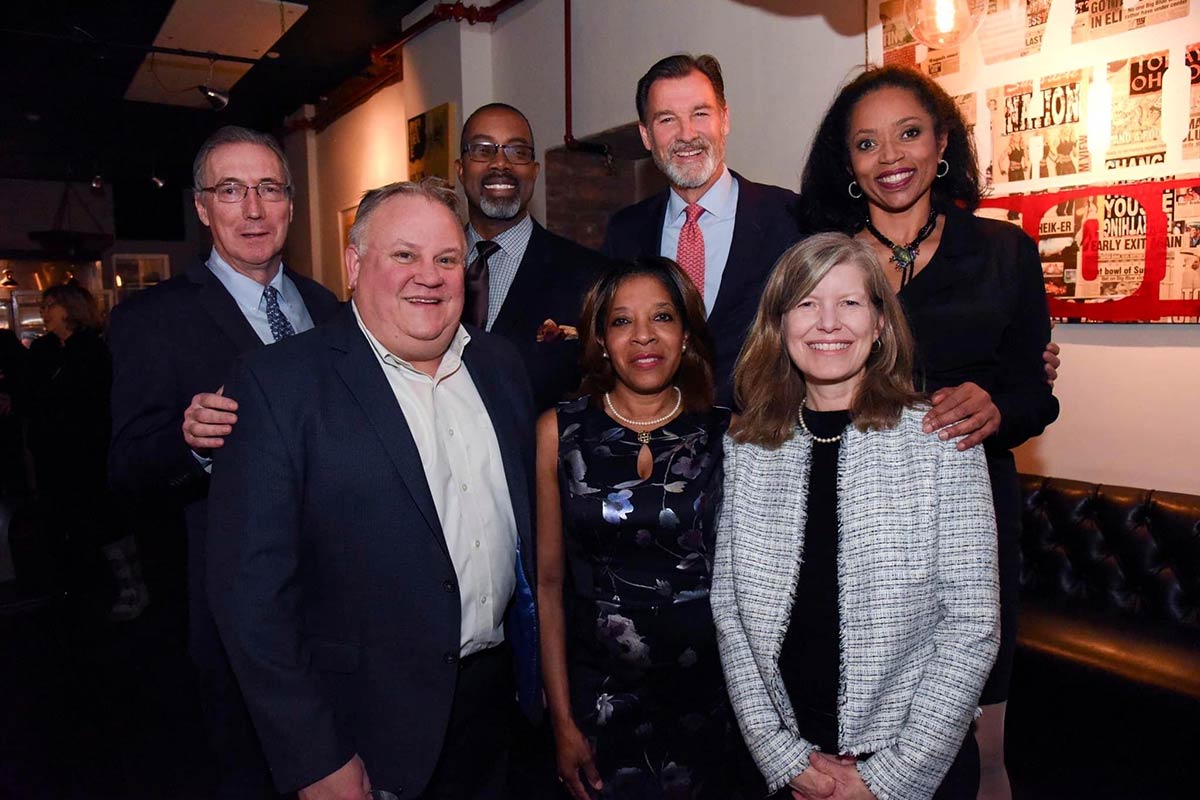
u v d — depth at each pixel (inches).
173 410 71.1
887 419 58.1
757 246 89.3
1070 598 109.0
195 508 71.6
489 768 68.1
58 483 162.9
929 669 55.9
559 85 189.2
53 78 272.1
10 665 142.0
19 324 446.6
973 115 114.2
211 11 220.8
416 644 58.4
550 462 73.0
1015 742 98.0
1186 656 90.1
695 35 153.9
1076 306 107.3
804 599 59.1
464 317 103.9
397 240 57.9
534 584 66.4
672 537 68.0
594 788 70.4
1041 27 106.3
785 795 60.6
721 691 69.8
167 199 475.8
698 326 72.2
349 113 290.5
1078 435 111.6
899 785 54.0
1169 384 101.8
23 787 104.6
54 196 452.4
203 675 72.0
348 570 57.7
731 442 65.3
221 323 73.9
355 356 59.2
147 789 103.8
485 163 102.5
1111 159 101.7
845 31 127.4
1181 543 99.0
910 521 56.2
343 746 55.9
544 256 104.7
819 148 79.5
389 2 221.0
